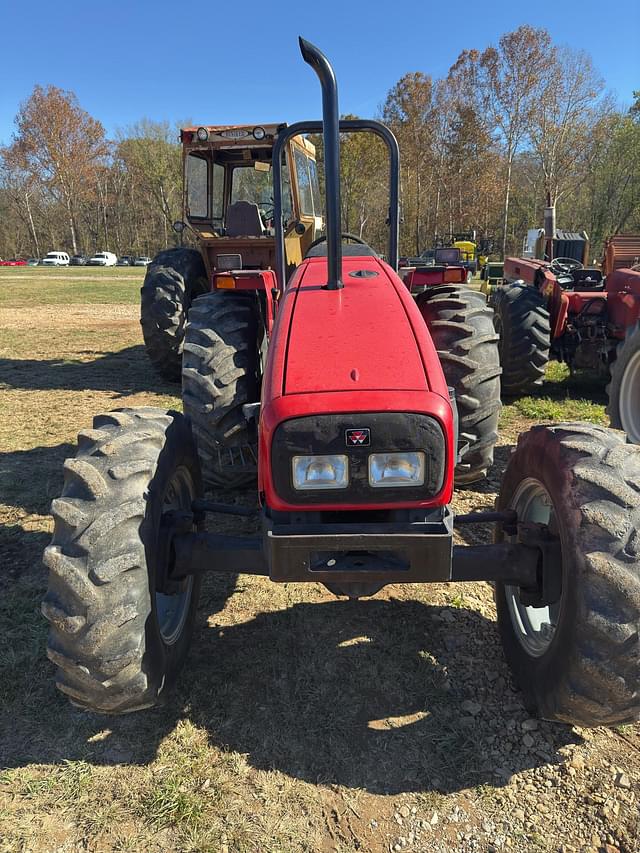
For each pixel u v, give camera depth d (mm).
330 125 2285
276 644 2686
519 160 52562
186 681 2471
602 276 6910
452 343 3459
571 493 1925
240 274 3617
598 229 47938
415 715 2309
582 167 46656
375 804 1969
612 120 43906
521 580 2156
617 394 4625
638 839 1854
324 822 1910
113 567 1823
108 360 8398
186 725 2260
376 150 42969
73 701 1966
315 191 7410
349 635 2742
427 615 2881
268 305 3568
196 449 2611
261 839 1856
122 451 2041
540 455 2193
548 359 6137
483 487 4156
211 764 2107
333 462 1877
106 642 1817
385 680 2475
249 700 2375
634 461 1946
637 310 5434
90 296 18719
